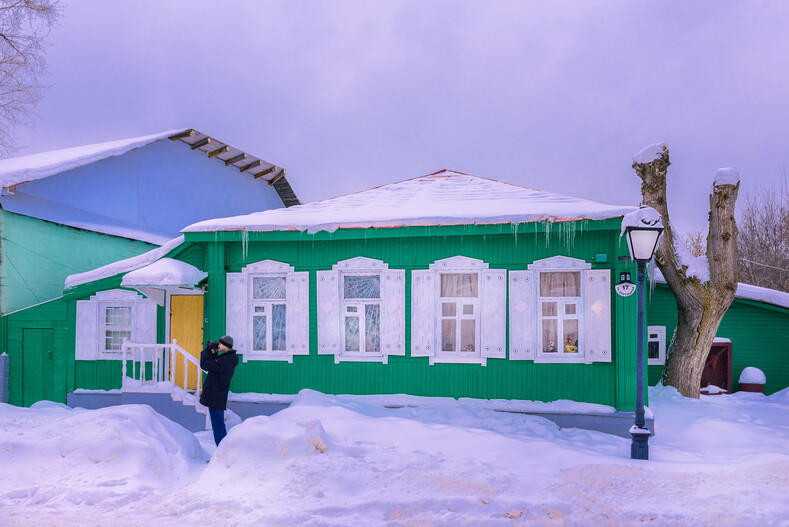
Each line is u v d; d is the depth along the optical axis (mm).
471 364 10391
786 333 14086
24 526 5203
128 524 5344
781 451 8094
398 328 10680
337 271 10930
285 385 11047
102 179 18250
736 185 11742
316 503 5750
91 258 17391
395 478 6336
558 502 5684
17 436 7008
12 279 15055
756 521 5078
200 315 12102
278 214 11656
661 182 11984
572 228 9828
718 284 11711
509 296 10305
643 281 7777
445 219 10156
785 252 29234
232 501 5859
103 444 6832
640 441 7406
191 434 8344
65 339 13203
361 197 12641
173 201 21078
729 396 12789
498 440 7625
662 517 5281
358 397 10570
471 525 5270
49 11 19281
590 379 9922
